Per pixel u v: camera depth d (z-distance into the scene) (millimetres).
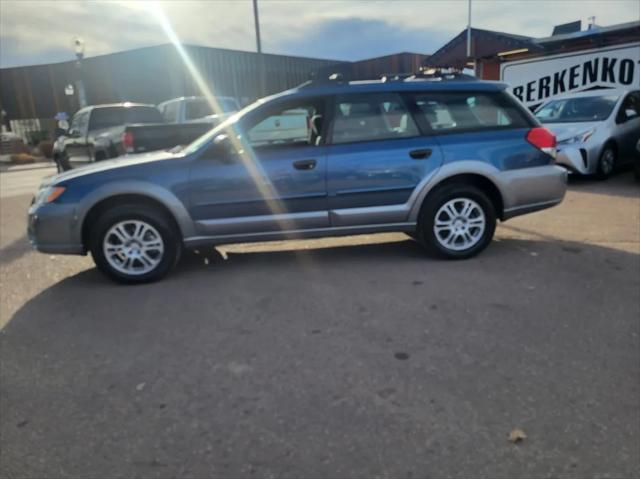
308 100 5059
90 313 4281
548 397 2840
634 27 12562
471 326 3732
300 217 5008
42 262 5922
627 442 2477
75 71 39688
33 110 43594
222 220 4938
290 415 2756
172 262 4961
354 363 3268
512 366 3168
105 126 12016
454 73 5473
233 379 3137
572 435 2533
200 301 4438
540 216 7250
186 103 13133
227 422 2719
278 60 37594
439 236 5246
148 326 3967
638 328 3629
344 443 2523
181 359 3418
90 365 3389
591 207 7691
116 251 4867
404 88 5172
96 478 2357
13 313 4359
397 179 5059
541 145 5312
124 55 36062
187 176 4836
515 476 2287
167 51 33812
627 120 10375
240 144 4918
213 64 35031
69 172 5133
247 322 3959
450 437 2539
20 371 3340
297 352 3445
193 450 2516
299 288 4656
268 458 2439
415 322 3832
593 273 4758
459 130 5219
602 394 2857
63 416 2830
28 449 2570
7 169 24953
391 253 5656
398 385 3000
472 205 5230
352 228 5145
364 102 5109
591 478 2266
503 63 15391
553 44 14180
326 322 3896
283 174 4918
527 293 4324
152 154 5434
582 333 3574
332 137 5035
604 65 13492
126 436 2639
